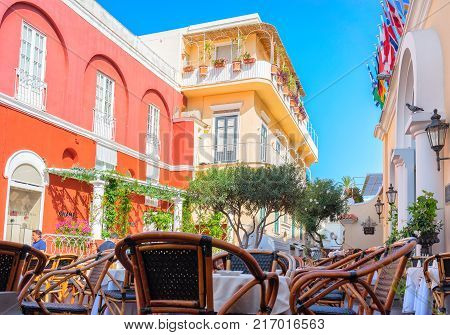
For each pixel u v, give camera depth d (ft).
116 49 42.91
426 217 19.89
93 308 12.28
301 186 34.60
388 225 37.70
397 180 32.24
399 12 31.14
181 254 6.87
